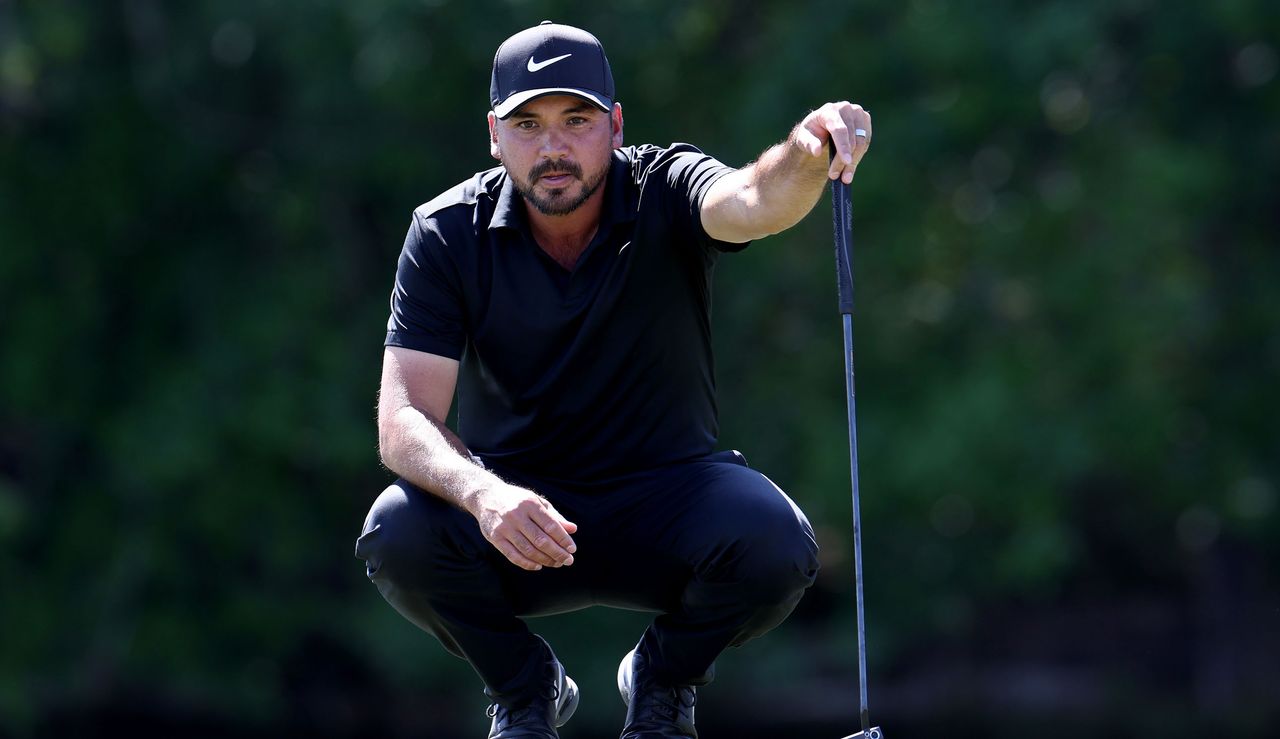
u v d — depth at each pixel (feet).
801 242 177.99
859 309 179.93
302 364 179.83
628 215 41.93
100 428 183.62
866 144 38.27
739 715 207.10
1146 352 175.32
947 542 186.29
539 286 42.32
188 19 180.96
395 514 41.96
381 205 190.80
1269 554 212.02
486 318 42.68
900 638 192.75
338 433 176.86
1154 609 220.84
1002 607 221.05
